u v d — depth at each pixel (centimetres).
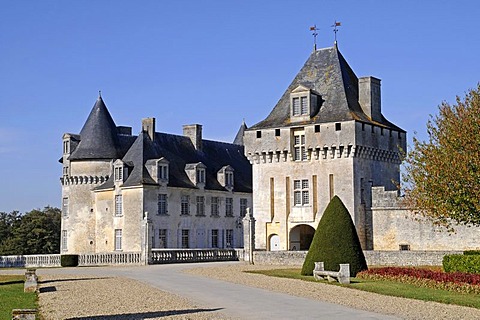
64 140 6462
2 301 2181
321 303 2033
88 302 2131
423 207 3431
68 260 4912
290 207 4769
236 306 1970
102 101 6369
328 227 3177
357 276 2988
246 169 7000
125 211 5750
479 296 2194
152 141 6109
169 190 5881
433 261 3628
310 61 5078
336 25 5041
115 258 4875
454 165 3120
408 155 3591
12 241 7962
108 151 6131
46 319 1739
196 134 6606
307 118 4738
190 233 6044
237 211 6594
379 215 4431
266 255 4256
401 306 1950
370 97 4809
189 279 3064
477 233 3991
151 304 2047
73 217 6134
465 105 3366
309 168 4712
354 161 4544
